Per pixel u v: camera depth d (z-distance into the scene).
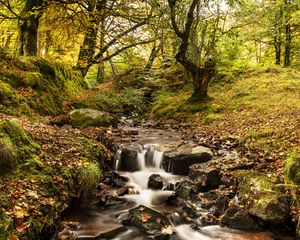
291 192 5.99
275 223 5.78
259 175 6.81
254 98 14.45
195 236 5.72
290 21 17.22
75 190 6.39
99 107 15.27
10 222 4.56
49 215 5.25
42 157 6.50
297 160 6.18
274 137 8.86
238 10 15.22
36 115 10.66
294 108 11.96
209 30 14.77
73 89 16.42
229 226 5.98
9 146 5.72
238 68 18.92
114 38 18.81
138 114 17.00
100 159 8.06
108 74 28.41
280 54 22.05
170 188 7.72
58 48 20.69
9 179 5.44
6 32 20.62
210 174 7.38
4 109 9.49
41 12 15.40
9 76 11.27
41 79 12.52
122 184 7.80
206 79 14.94
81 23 17.22
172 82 19.77
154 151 9.38
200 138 10.51
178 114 14.43
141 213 6.09
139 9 17.89
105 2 17.78
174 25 13.62
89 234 5.54
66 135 8.37
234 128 10.96
